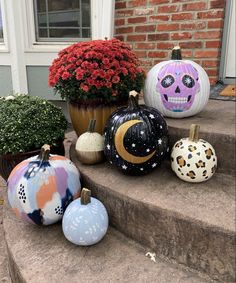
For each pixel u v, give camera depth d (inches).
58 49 139.0
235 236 48.1
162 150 64.1
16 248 58.5
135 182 63.9
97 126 80.3
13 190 61.4
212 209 53.7
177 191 59.9
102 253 57.1
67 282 50.6
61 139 84.2
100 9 131.0
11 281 60.1
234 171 66.9
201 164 60.4
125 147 61.7
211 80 115.1
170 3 116.0
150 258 56.1
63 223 57.9
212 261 51.4
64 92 79.3
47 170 61.2
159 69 77.3
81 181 69.7
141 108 65.2
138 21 125.9
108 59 74.7
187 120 77.7
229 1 106.5
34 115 80.2
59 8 137.9
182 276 52.2
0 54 143.1
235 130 68.2
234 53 110.9
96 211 57.1
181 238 53.5
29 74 143.3
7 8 134.2
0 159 78.6
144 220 57.2
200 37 113.1
